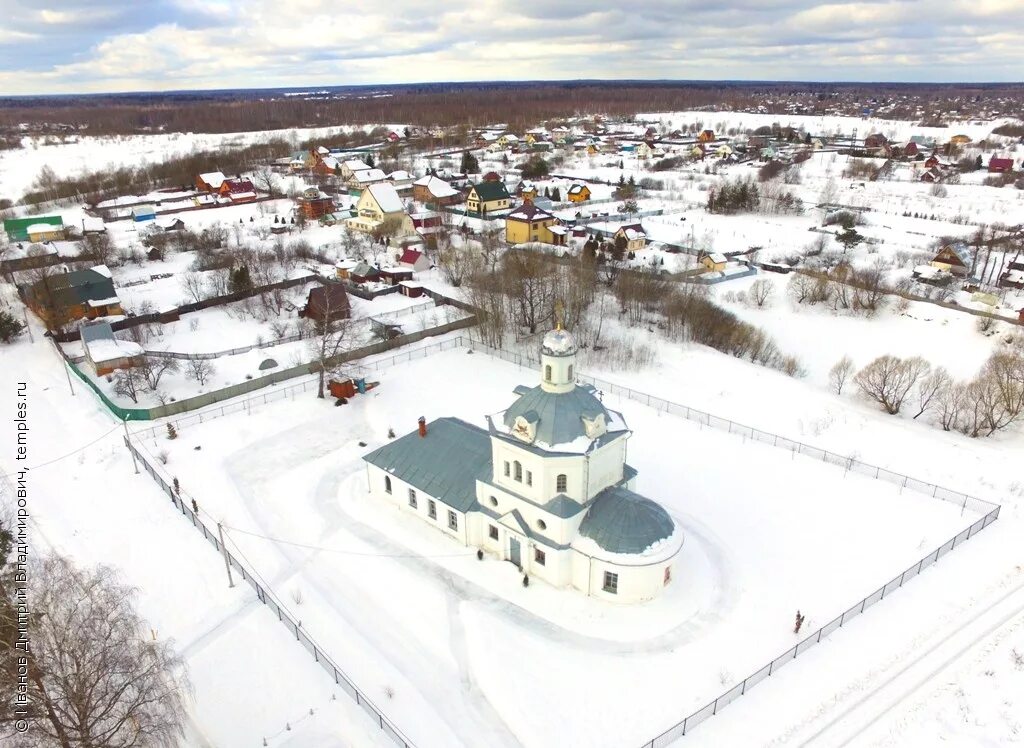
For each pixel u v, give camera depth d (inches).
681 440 2876.5
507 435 1998.0
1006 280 5103.3
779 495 2509.8
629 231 5910.4
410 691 1740.9
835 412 3142.2
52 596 1315.2
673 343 3944.4
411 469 2391.7
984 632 1875.0
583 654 1840.6
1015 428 3112.7
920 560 2138.3
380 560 2212.1
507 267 4210.1
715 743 1582.2
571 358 1934.1
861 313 4621.1
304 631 1930.4
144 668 1427.2
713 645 1860.2
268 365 3531.0
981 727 1605.6
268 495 2554.1
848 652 1824.6
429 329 4003.4
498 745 1604.3
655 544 1943.9
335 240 6043.3
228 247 5629.9
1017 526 2300.7
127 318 4158.5
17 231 6181.1
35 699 1214.3
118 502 2503.7
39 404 3275.1
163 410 3102.9
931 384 3253.0
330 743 1595.7
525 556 2110.0
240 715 1672.0
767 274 5433.1
